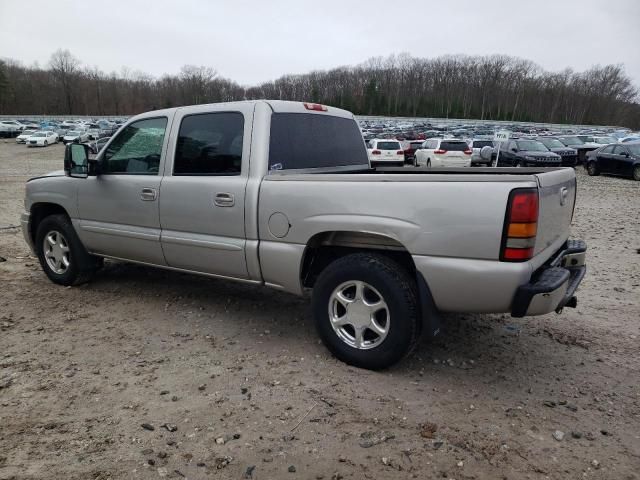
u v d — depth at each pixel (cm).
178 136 430
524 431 288
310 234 357
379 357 345
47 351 385
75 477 244
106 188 475
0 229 891
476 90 12662
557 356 390
